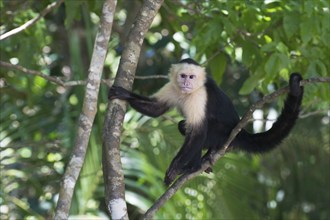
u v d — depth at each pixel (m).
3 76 13.92
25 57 12.31
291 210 18.09
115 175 7.87
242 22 11.07
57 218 7.48
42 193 14.39
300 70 10.92
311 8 10.01
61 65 17.75
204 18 11.55
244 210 14.11
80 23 16.11
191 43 11.74
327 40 10.27
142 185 13.27
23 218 13.77
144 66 17.92
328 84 10.33
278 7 10.94
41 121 14.93
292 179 18.00
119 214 7.66
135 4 17.06
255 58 11.18
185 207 13.28
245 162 14.49
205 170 10.33
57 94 15.59
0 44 12.55
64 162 14.07
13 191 15.31
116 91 8.48
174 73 10.21
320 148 17.52
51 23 17.83
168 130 13.55
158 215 12.85
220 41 11.52
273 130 10.10
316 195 18.11
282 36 10.98
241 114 16.95
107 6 8.77
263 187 17.22
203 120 9.81
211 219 13.64
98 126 12.52
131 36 8.73
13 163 14.49
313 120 17.55
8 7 12.72
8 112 14.92
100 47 8.66
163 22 13.21
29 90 13.56
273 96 8.42
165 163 13.32
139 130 13.58
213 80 10.53
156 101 10.19
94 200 12.73
